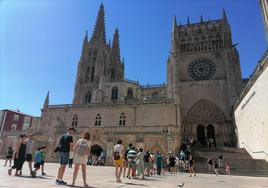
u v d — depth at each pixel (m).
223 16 65.81
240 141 48.44
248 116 41.47
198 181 17.95
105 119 55.25
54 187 9.68
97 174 20.11
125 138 45.03
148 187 11.52
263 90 33.09
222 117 56.41
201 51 64.81
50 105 61.41
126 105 54.94
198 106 59.00
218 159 34.78
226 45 61.75
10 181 11.12
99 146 46.78
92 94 83.12
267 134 32.53
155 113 52.06
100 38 96.44
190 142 48.53
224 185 15.36
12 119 80.12
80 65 90.50
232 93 56.44
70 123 57.75
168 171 32.69
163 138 43.00
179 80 62.12
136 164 18.17
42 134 51.97
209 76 61.81
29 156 15.27
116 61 109.88
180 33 68.88
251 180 21.34
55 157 47.50
